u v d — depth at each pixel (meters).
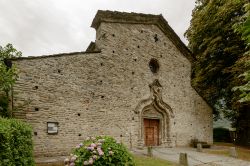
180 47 22.47
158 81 20.28
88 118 16.11
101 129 16.55
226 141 30.22
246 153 19.19
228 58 24.27
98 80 17.00
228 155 17.62
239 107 22.00
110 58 17.94
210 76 25.36
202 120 22.81
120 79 18.19
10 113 12.98
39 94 14.38
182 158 13.60
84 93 16.19
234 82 21.45
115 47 18.41
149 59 20.27
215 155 17.39
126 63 18.77
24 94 13.84
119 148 7.06
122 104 17.95
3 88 11.86
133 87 18.83
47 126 14.43
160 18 21.17
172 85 21.30
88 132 15.94
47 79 14.80
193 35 27.00
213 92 25.52
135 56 19.41
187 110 21.88
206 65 26.11
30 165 7.73
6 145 6.23
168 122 20.39
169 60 21.56
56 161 12.89
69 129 15.21
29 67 14.27
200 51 27.33
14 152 6.78
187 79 22.53
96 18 18.39
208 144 21.52
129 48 19.19
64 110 15.19
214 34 24.38
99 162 6.64
